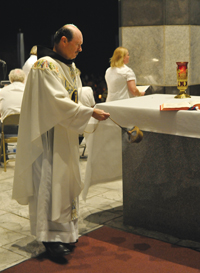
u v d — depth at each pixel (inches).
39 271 101.1
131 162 123.5
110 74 191.0
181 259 105.0
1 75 405.4
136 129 105.7
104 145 129.2
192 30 223.0
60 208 106.0
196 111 104.0
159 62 225.0
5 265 104.4
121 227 126.4
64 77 105.8
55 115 102.3
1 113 204.5
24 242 117.9
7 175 187.3
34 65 103.9
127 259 105.9
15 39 446.6
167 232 120.3
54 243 108.3
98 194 157.8
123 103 124.3
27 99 105.4
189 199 114.0
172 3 216.2
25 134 107.0
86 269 101.6
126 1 228.8
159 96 138.9
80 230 124.2
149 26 223.9
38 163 107.9
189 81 227.0
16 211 142.8
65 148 106.6
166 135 114.4
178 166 114.1
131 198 125.9
